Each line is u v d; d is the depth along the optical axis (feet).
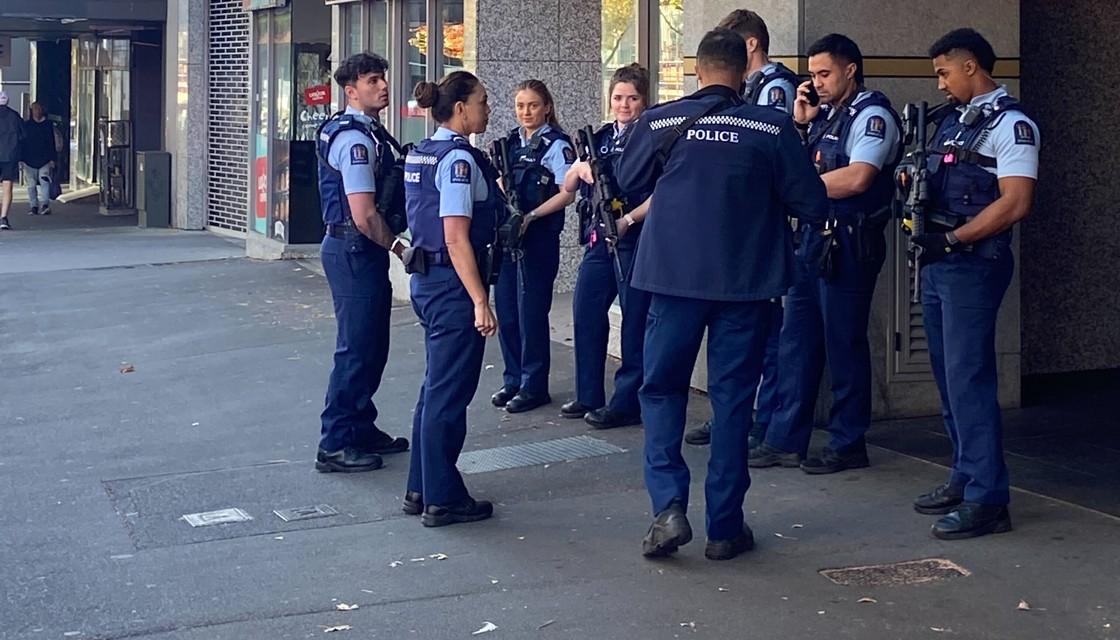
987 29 25.76
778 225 18.07
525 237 26.86
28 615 17.20
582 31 38.55
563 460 23.99
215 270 50.96
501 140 26.94
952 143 19.15
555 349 33.40
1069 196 30.14
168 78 68.59
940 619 16.35
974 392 19.11
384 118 42.93
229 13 64.44
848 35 24.88
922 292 20.04
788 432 22.84
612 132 25.58
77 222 71.56
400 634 16.30
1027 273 29.99
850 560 18.45
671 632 16.15
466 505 20.67
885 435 25.04
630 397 26.09
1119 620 16.21
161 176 67.87
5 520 21.31
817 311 22.40
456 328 20.11
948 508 20.22
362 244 22.99
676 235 17.84
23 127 69.05
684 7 27.63
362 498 22.15
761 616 16.56
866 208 21.62
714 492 18.45
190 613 17.15
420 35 41.14
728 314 18.03
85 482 23.50
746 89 22.48
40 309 42.55
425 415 20.35
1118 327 30.94
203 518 21.21
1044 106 29.60
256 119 55.83
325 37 53.06
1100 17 29.86
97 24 72.18
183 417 28.43
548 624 16.48
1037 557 18.39
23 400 30.40
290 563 18.97
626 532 19.93
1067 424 26.03
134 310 42.01
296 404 29.35
